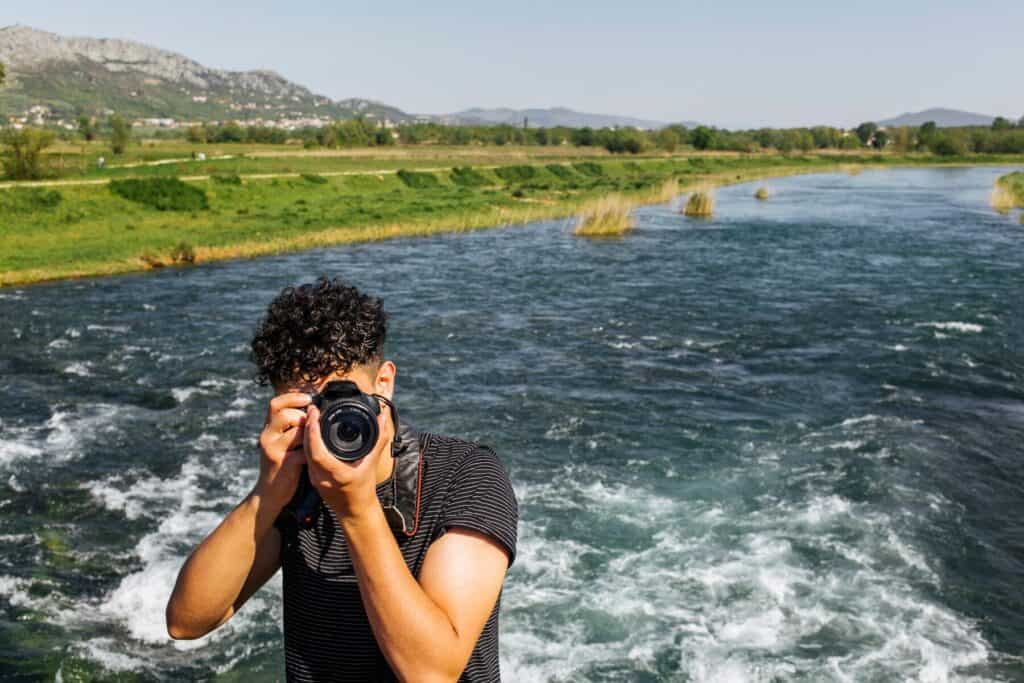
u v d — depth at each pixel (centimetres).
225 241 3803
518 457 1274
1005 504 1102
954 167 12669
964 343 1894
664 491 1154
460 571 154
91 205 4788
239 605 172
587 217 4344
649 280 2809
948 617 854
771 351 1867
